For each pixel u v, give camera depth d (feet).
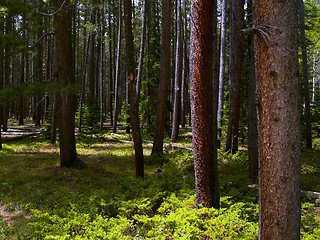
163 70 43.68
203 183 16.67
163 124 44.24
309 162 39.14
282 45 8.80
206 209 15.28
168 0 42.91
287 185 8.88
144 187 24.56
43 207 21.29
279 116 8.90
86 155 43.50
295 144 8.93
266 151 9.20
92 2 62.85
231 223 14.43
